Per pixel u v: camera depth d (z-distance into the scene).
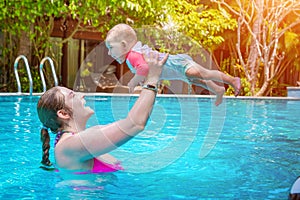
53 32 13.46
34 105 7.91
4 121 5.99
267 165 3.63
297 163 3.75
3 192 2.74
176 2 12.38
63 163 3.13
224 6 14.86
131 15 11.66
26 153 3.91
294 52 15.66
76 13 11.27
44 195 2.69
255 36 13.04
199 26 12.11
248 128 6.07
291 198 2.17
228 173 3.31
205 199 2.66
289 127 6.27
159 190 2.83
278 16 13.14
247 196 2.73
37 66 12.09
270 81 14.56
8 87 11.77
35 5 10.62
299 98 10.88
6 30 11.32
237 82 3.54
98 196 2.68
